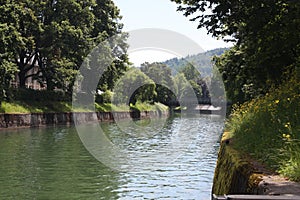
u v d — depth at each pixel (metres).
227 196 4.33
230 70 16.33
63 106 42.66
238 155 7.38
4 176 13.38
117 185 12.04
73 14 42.66
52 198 10.68
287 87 9.33
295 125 7.42
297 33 10.66
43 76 41.91
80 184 12.23
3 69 31.30
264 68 13.21
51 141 23.62
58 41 39.88
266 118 8.60
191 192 11.12
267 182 5.17
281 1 10.03
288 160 5.98
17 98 37.22
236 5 10.39
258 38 11.40
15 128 33.25
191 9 10.84
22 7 38.41
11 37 31.86
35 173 13.86
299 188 4.86
